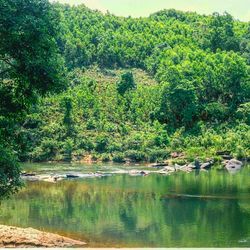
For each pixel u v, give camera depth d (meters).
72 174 63.41
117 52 122.50
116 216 38.72
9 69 24.53
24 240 28.56
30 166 72.62
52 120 88.19
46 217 38.00
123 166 75.00
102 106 95.88
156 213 39.69
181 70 99.25
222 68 100.25
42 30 23.89
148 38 130.75
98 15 144.62
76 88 100.81
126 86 101.56
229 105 98.56
